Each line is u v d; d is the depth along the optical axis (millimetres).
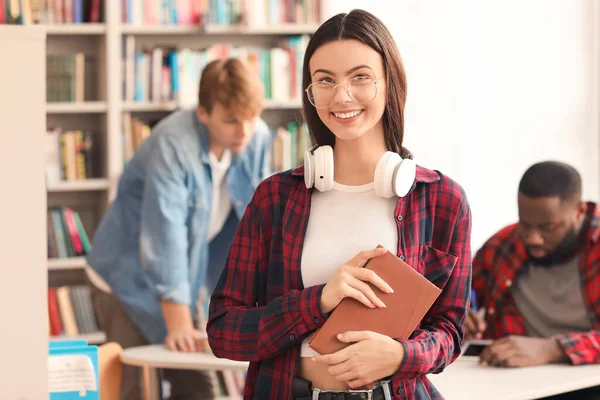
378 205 2033
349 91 1942
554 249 3404
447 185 2070
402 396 1962
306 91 2031
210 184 4117
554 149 6695
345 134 1973
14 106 1866
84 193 5508
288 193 2092
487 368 3168
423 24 6336
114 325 4250
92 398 2639
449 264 2016
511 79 6574
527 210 3338
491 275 3623
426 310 1910
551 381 2971
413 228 2021
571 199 3322
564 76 6695
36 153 1877
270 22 5543
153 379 3559
